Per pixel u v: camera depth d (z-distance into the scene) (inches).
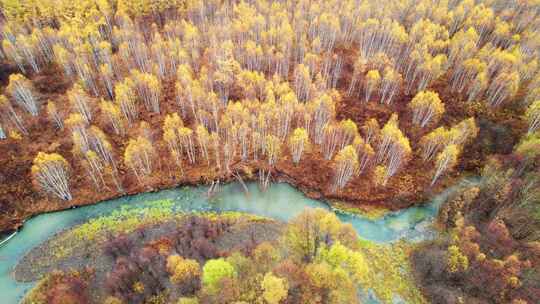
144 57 3890.3
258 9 4648.1
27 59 3759.8
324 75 3750.0
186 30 4008.4
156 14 4672.7
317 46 4040.4
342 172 2783.0
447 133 2856.8
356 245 2053.4
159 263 2315.5
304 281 1784.0
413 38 3949.3
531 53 3865.7
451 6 4889.3
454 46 3754.9
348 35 4478.3
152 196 2896.2
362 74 3932.1
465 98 3572.8
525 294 2046.0
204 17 4603.8
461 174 2997.0
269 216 2768.2
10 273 2385.6
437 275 2260.1
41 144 3137.3
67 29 3873.0
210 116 3235.7
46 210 2758.4
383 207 2819.9
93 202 2829.7
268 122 3144.7
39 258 2465.6
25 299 2225.6
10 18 4057.6
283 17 4347.9
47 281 2304.4
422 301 2206.0
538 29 4210.1
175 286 2138.3
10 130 3186.5
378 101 3641.7
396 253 2500.0
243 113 3041.3
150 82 3294.8
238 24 4101.9
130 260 2338.8
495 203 2549.2
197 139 3171.8
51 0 4197.8
